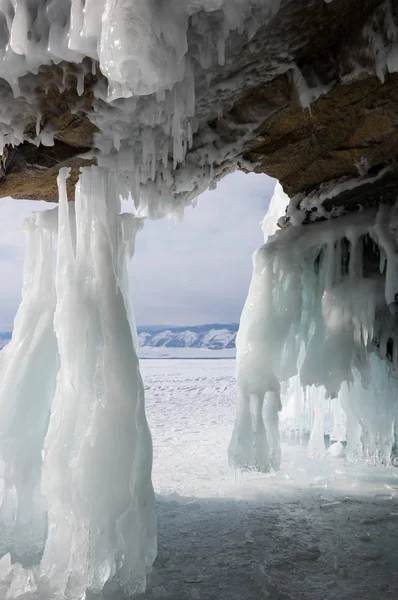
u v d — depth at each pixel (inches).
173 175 174.7
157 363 1803.6
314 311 238.8
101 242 140.0
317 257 247.9
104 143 150.0
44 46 99.0
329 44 118.2
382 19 105.2
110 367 130.3
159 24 90.4
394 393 271.6
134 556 123.4
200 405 564.7
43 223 156.4
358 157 179.5
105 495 120.8
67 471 122.2
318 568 141.6
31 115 129.9
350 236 220.4
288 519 185.8
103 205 142.2
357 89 132.6
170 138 151.5
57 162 157.2
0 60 103.4
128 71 91.9
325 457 293.7
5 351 152.6
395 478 247.0
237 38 108.5
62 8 95.6
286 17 104.8
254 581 131.4
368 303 221.1
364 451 285.4
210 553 152.6
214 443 340.2
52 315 153.9
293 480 243.8
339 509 197.5
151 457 134.0
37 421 144.6
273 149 172.1
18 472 138.5
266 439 221.6
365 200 217.5
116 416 126.4
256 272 235.1
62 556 121.3
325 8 104.3
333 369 221.6
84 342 133.6
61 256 140.0
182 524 179.9
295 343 234.2
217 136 158.1
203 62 110.1
